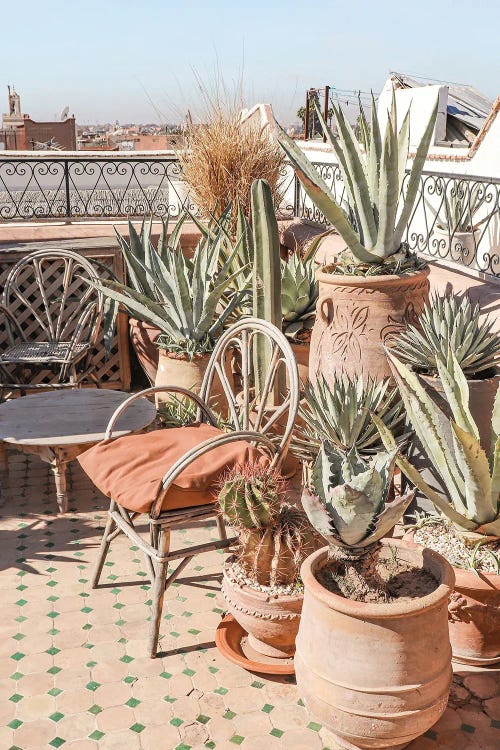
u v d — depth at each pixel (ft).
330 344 13.26
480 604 9.05
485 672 9.41
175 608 10.87
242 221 17.39
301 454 13.14
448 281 15.20
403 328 12.76
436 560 8.24
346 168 13.24
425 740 8.36
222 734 8.52
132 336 17.84
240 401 14.55
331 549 8.08
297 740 8.43
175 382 15.87
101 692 9.19
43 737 8.51
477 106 33.01
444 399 10.86
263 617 9.02
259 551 9.06
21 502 14.30
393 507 7.64
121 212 24.82
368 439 12.35
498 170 21.75
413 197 13.14
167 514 9.66
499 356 11.62
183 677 9.43
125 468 10.22
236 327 11.62
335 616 7.41
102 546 11.19
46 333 18.01
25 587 11.42
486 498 9.30
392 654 7.30
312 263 17.52
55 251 17.47
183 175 21.65
